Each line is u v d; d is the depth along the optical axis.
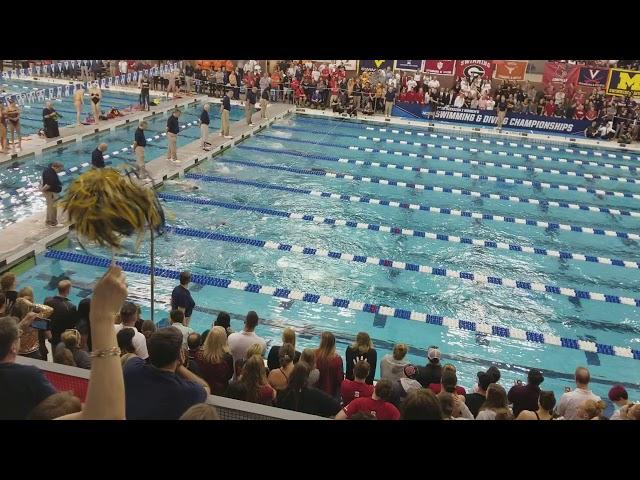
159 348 2.73
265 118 19.52
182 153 14.72
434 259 10.46
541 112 21.11
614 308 9.26
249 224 11.26
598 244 11.73
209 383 4.99
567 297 9.50
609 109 20.53
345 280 9.46
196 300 8.56
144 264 9.41
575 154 18.91
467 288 9.52
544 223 12.64
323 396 4.48
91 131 16.41
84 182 1.88
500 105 20.88
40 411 1.96
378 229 11.55
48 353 5.92
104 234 1.83
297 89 22.09
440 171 15.88
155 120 18.80
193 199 12.27
